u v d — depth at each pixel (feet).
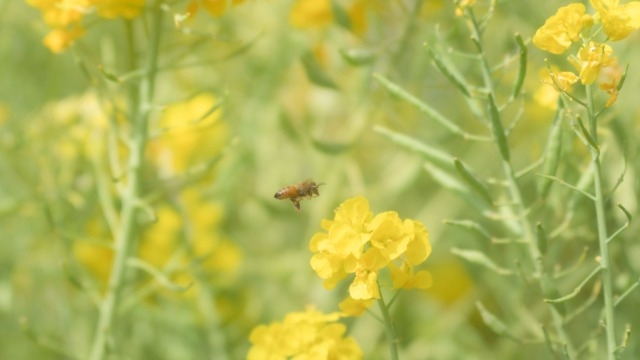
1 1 3.50
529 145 3.53
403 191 3.56
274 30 3.70
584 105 2.66
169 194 3.31
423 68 3.43
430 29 3.33
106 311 3.16
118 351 3.41
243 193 3.73
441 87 3.34
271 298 3.60
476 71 3.32
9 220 3.64
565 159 2.96
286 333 2.78
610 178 3.14
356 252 2.62
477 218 3.61
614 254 3.09
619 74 2.67
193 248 3.49
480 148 3.65
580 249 3.19
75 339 3.59
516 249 3.05
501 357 3.45
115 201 3.47
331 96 3.73
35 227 3.59
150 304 3.53
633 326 3.13
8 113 3.62
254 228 3.75
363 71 3.43
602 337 3.22
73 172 3.54
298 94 3.75
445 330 3.56
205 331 3.56
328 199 3.55
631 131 3.16
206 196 3.55
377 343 3.60
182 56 3.17
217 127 3.55
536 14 3.28
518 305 3.24
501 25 3.38
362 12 3.41
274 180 3.75
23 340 3.61
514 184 2.83
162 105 3.11
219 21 3.63
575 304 3.24
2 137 3.55
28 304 3.66
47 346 3.20
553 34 2.64
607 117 3.07
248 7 3.72
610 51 2.63
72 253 3.34
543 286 2.81
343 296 3.54
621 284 3.00
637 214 3.06
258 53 3.72
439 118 2.85
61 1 3.03
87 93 3.59
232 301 3.59
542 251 2.80
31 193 3.48
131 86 3.20
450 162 2.92
